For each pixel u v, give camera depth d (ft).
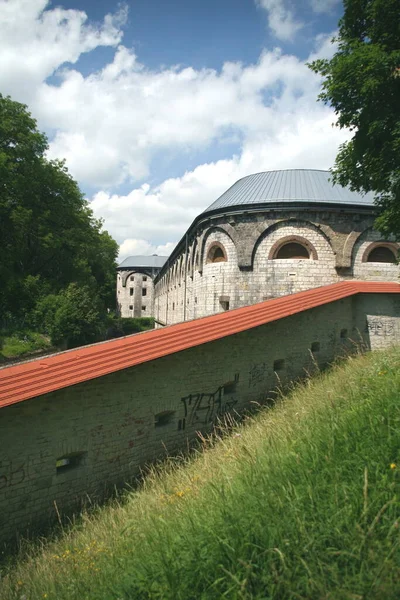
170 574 11.83
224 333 38.01
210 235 78.84
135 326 216.95
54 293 123.75
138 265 286.87
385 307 57.93
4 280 114.62
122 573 13.99
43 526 26.58
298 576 10.92
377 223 44.65
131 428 31.65
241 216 72.02
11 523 25.29
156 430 33.45
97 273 215.31
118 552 17.20
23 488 25.82
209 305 77.15
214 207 78.84
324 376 44.50
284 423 26.00
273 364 44.70
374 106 37.29
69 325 112.06
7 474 25.17
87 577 16.39
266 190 74.28
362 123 39.32
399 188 38.09
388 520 11.84
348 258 68.95
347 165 43.62
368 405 19.07
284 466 16.12
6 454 25.14
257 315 43.34
